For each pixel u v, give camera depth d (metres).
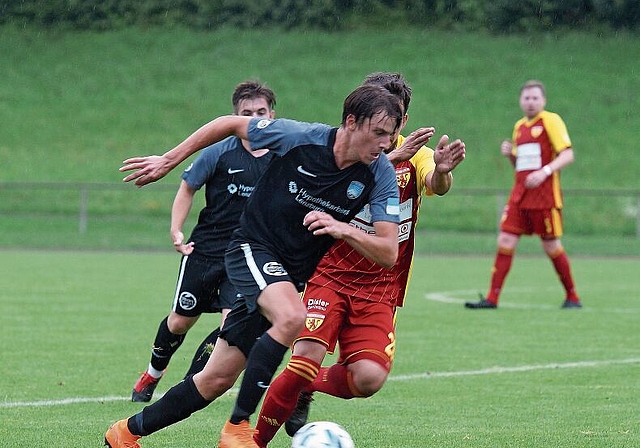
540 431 18.83
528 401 21.98
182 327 21.72
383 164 15.48
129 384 23.72
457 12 154.38
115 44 150.75
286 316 14.60
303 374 16.41
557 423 19.59
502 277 41.19
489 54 146.00
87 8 154.62
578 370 26.22
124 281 51.72
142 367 26.12
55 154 117.38
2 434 18.11
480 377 25.11
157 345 21.52
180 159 15.62
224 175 21.61
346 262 17.22
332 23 155.88
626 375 25.48
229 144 21.78
